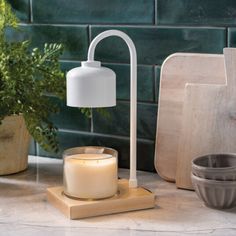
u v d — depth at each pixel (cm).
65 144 160
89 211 118
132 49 123
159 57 141
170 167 138
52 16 156
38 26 159
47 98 152
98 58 150
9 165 146
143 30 142
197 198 128
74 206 117
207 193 118
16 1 160
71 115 158
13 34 163
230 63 126
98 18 148
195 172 120
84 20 151
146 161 148
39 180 143
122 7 144
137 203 121
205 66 133
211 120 129
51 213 121
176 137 137
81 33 152
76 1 151
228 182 116
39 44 160
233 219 115
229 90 127
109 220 116
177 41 138
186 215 118
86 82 116
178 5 136
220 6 131
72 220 117
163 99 138
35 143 165
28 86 139
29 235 109
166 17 139
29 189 136
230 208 121
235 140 127
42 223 115
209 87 129
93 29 150
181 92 136
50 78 144
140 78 145
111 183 121
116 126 151
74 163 121
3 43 145
